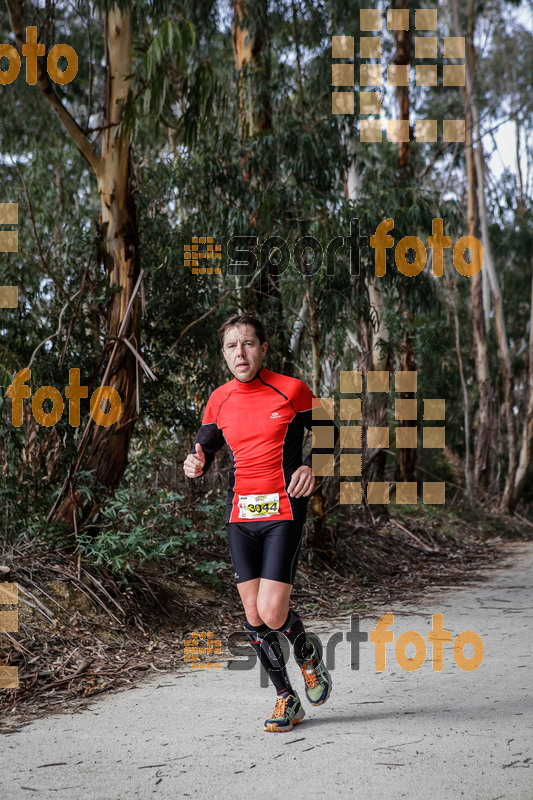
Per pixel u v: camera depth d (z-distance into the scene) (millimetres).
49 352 7449
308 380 9367
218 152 9180
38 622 5070
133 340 6609
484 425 21391
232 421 3531
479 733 3400
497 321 21656
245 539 3553
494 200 21688
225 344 3541
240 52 10344
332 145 9531
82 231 8273
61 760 3168
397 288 10320
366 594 8320
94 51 13062
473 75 18609
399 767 3004
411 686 4320
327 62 10930
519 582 9430
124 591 5895
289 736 3434
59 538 5977
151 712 3869
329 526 9742
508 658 4961
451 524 15812
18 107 12750
